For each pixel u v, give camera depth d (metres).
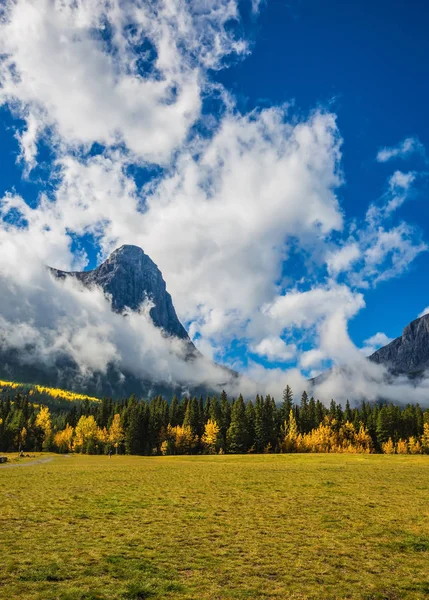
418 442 141.50
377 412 171.75
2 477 44.75
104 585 14.13
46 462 77.94
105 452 138.00
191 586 14.39
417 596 14.08
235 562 16.97
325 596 13.88
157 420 160.38
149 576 15.15
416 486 36.91
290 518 24.56
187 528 22.00
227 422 153.38
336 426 161.62
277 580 15.20
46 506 27.11
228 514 25.48
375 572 16.19
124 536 20.25
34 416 198.75
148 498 30.61
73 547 18.22
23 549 17.67
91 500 29.50
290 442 138.75
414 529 22.20
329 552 18.44
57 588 13.75
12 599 12.77
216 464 65.12
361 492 33.72
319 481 39.97
